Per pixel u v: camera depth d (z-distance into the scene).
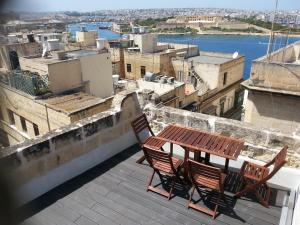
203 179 4.30
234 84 32.59
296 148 4.82
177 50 35.56
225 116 31.53
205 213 4.25
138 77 34.22
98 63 20.44
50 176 4.74
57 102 15.91
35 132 17.69
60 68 17.91
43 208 4.39
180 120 5.93
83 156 5.27
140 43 35.97
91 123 5.30
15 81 17.69
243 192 4.44
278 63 10.20
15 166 4.18
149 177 5.17
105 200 4.57
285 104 10.52
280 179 4.89
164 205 4.45
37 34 29.94
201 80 29.83
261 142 5.13
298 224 3.26
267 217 4.16
